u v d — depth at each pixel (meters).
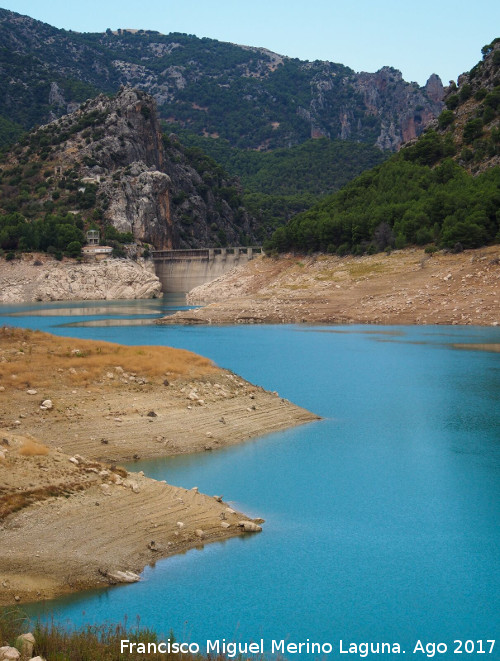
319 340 133.88
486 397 77.19
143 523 39.50
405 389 81.62
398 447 57.91
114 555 36.44
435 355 110.00
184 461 53.19
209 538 39.72
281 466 52.66
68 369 65.12
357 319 165.88
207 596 34.41
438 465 53.53
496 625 33.47
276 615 33.59
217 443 57.44
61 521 37.97
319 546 40.03
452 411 70.50
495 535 42.09
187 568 36.47
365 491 48.34
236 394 68.06
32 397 58.62
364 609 34.34
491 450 57.44
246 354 114.06
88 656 27.36
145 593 34.19
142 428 57.09
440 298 167.25
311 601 34.75
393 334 140.75
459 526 43.19
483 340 127.75
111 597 33.72
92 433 55.00
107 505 40.22
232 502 45.66
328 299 184.00
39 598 32.81
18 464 41.66
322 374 92.75
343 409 71.25
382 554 39.62
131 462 52.25
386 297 175.62
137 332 158.25
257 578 36.31
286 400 71.06
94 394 61.34
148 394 63.41
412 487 49.09
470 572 37.81
